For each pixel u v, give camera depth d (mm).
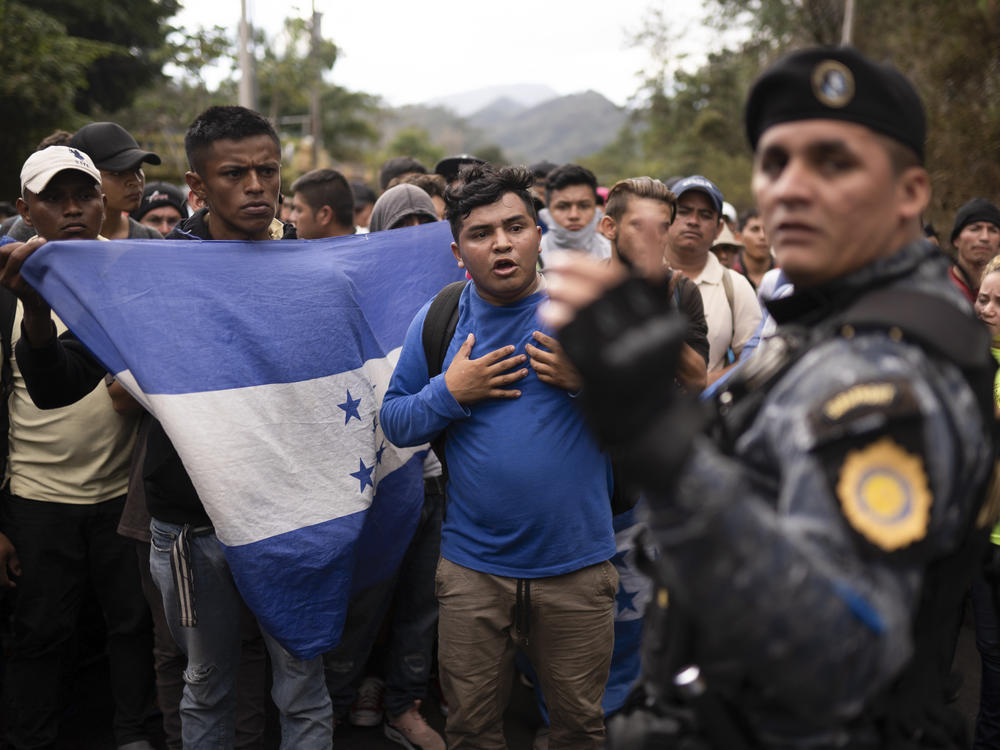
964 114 10891
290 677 2664
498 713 2623
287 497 2561
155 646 3094
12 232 3459
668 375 948
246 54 13688
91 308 2369
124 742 3285
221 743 2723
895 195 1051
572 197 4637
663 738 1176
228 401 2490
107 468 3160
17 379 3082
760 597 883
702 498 906
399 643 3451
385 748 3480
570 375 2359
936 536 938
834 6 18812
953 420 964
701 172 31812
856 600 884
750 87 1089
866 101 1008
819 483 923
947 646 1141
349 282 2805
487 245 2406
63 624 3164
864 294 1078
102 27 24250
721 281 3830
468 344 2469
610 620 2543
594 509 2459
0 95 14672
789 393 1028
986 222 4746
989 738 3088
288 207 5449
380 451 2982
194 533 2553
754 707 1060
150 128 22891
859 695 919
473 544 2502
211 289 2541
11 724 3162
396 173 5629
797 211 1042
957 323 1035
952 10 11719
